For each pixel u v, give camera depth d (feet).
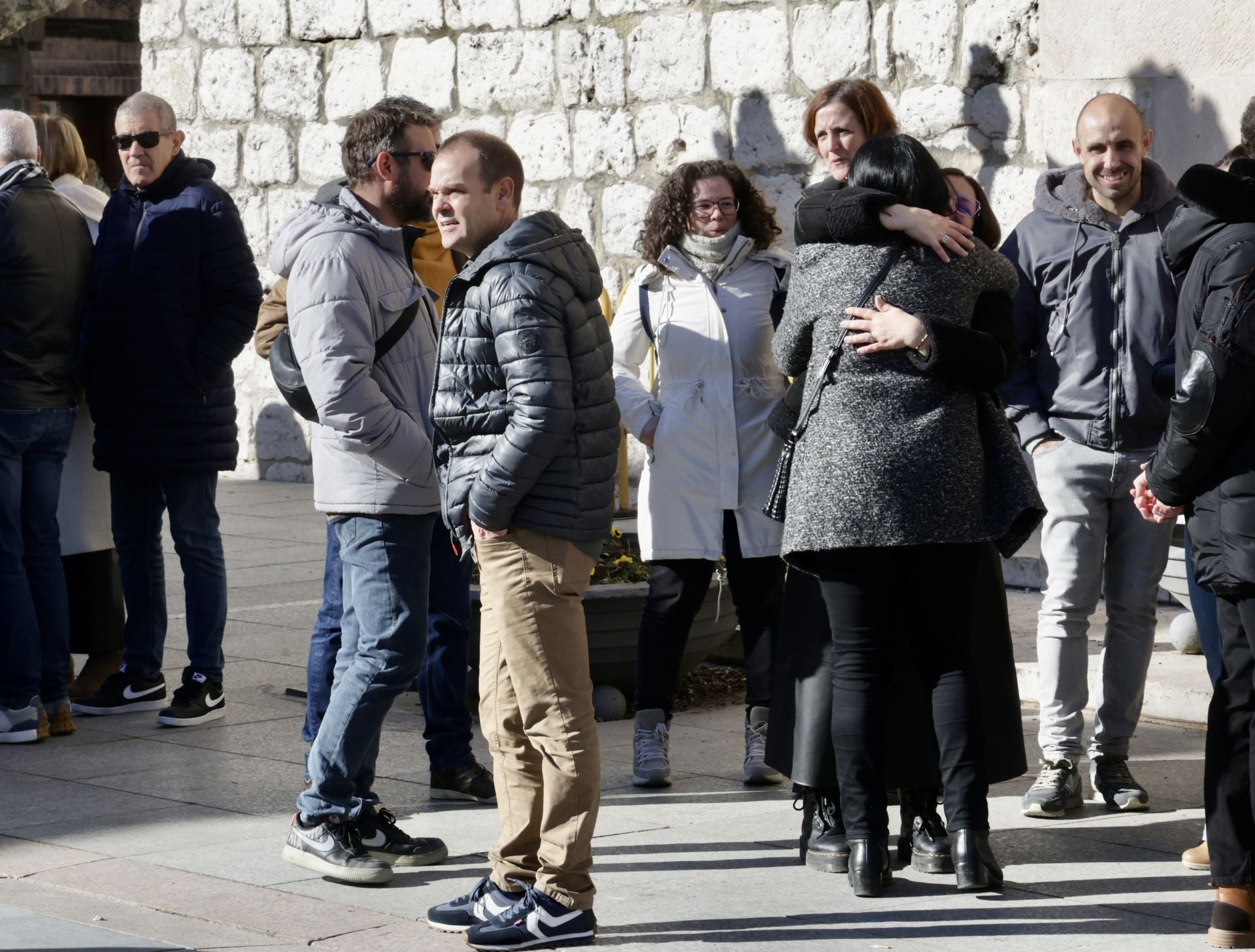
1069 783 44.96
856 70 85.76
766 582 49.24
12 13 104.27
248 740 54.03
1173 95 72.95
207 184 55.83
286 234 40.11
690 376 49.21
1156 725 54.39
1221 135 71.61
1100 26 75.00
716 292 49.65
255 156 113.80
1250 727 34.63
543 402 33.91
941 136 82.53
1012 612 72.38
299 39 110.73
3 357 52.90
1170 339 44.04
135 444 55.01
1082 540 44.78
